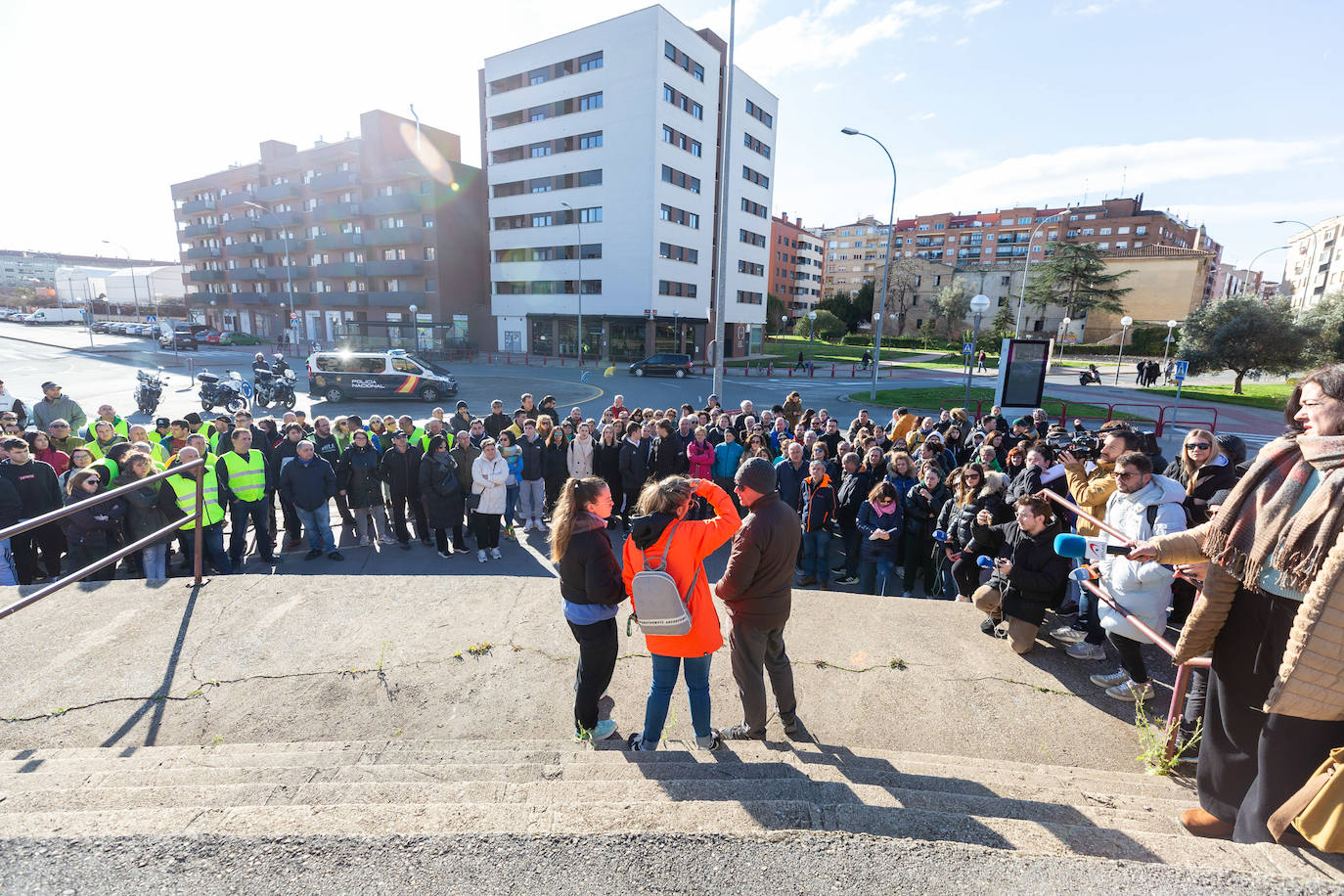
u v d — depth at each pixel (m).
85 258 151.12
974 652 4.31
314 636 4.50
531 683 4.04
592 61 43.72
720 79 47.81
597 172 44.28
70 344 48.25
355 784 2.40
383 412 21.62
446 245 50.44
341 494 8.73
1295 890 1.58
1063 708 3.68
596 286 45.69
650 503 3.14
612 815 2.00
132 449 6.38
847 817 2.02
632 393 27.25
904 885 1.64
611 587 3.21
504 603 5.08
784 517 3.10
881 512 6.67
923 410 23.39
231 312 67.25
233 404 21.97
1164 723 3.49
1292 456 1.85
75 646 4.26
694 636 3.13
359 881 1.66
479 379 32.62
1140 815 2.33
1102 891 1.60
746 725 3.42
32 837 1.80
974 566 5.49
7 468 6.43
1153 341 58.25
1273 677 1.94
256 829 1.89
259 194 59.28
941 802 2.38
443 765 2.82
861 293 84.25
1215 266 97.38
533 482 9.04
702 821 1.99
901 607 5.05
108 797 2.26
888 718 3.61
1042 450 6.82
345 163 54.25
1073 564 4.10
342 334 56.78
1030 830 1.98
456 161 54.03
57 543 6.86
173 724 3.53
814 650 4.37
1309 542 1.73
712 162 48.16
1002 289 73.94
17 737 3.37
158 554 6.37
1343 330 29.94
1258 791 1.93
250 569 7.51
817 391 28.62
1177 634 4.54
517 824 1.95
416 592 5.23
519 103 47.16
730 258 51.78
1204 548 2.06
